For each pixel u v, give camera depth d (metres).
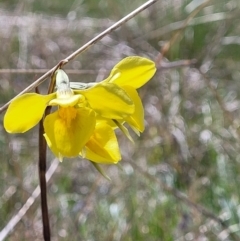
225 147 0.34
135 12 0.21
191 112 0.37
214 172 0.32
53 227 0.30
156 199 0.31
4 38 0.42
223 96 0.40
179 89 0.38
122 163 0.34
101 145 0.17
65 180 0.33
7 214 0.30
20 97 0.15
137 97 0.16
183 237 0.28
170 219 0.30
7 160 0.33
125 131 0.17
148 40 0.44
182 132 0.35
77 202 0.31
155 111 0.36
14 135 0.36
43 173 0.19
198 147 0.34
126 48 0.41
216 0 0.46
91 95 0.16
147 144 0.35
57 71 0.17
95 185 0.30
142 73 0.16
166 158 0.34
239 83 0.41
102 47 0.43
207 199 0.31
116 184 0.33
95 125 0.16
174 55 0.41
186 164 0.33
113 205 0.31
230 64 0.43
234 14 0.41
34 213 0.30
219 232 0.28
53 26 0.45
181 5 0.45
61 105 0.15
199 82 0.39
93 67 0.41
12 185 0.32
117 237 0.29
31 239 0.28
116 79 0.16
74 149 0.16
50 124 0.16
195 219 0.29
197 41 0.44
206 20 0.42
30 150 0.36
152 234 0.29
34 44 0.42
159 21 0.45
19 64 0.40
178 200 0.30
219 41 0.41
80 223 0.30
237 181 0.32
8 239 0.28
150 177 0.28
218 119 0.36
